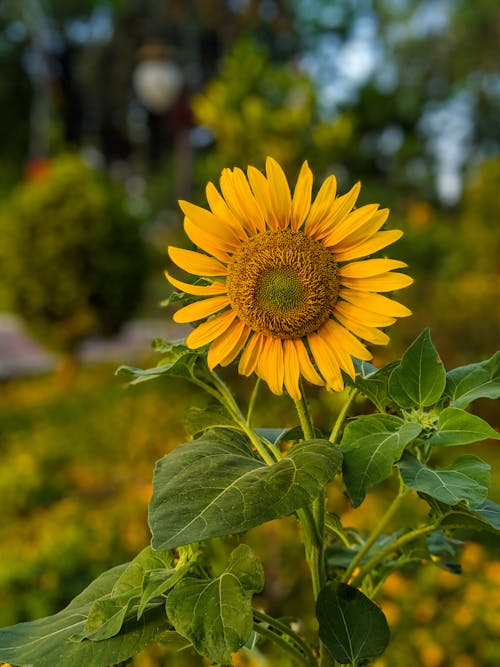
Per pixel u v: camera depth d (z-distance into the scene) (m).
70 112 29.78
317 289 1.35
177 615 1.24
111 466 6.38
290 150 6.46
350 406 1.61
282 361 1.37
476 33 16.80
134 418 7.53
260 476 1.25
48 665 1.26
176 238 6.63
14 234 11.42
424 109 24.09
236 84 6.78
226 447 1.40
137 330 16.30
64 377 11.92
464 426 1.30
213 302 1.40
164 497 1.21
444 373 1.35
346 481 1.25
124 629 1.31
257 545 3.64
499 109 22.39
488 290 7.59
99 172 12.05
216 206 1.40
